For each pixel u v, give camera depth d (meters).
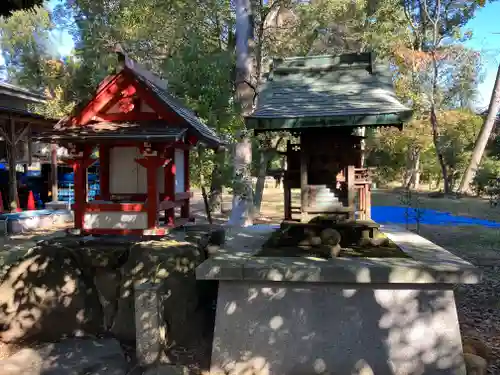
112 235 6.11
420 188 35.03
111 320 5.36
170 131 5.35
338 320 4.39
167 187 6.14
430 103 25.67
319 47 19.11
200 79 9.28
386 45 20.91
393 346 4.30
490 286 7.50
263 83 5.68
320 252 4.95
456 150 29.19
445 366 4.23
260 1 12.96
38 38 26.42
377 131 25.55
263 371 4.42
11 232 12.19
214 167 9.71
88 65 14.72
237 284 4.55
